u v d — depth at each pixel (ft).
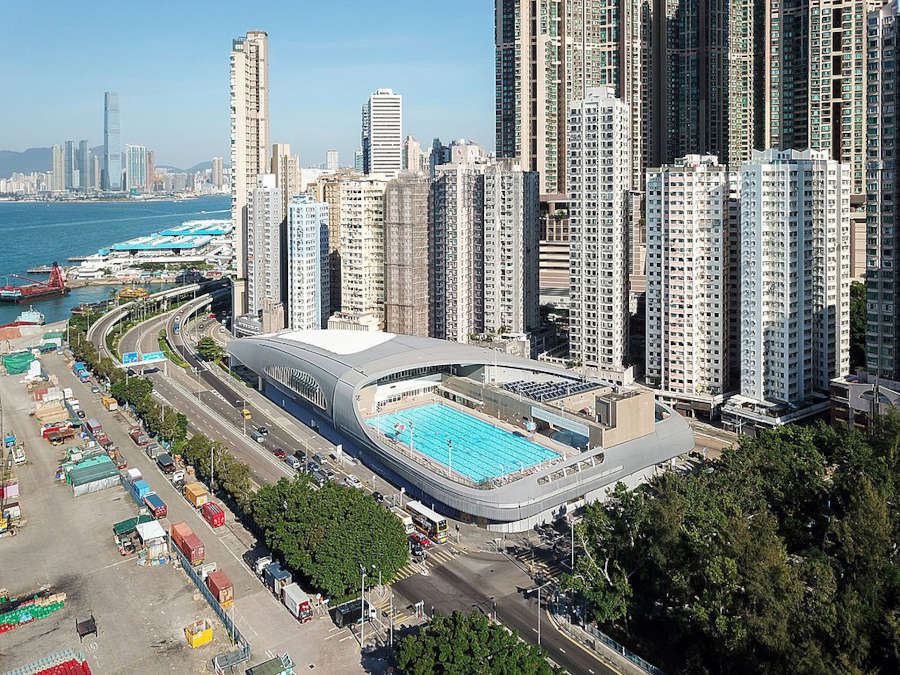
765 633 488.02
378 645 583.17
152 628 609.42
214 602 635.25
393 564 642.63
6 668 563.48
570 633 597.52
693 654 551.59
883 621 490.08
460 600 644.69
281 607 637.71
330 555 628.28
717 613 528.22
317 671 554.05
